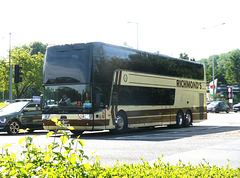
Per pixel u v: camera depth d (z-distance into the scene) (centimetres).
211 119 3450
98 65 1673
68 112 1673
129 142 1396
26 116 1972
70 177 413
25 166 409
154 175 507
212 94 6281
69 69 1691
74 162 423
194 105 2447
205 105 2589
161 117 2100
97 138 1608
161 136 1645
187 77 2380
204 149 1143
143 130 2172
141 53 1973
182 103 2314
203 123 2808
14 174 407
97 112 1656
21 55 5991
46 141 1464
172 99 2211
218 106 5400
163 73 2138
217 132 1814
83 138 1612
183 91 2330
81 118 1642
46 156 421
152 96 2031
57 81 1714
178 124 2273
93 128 1644
